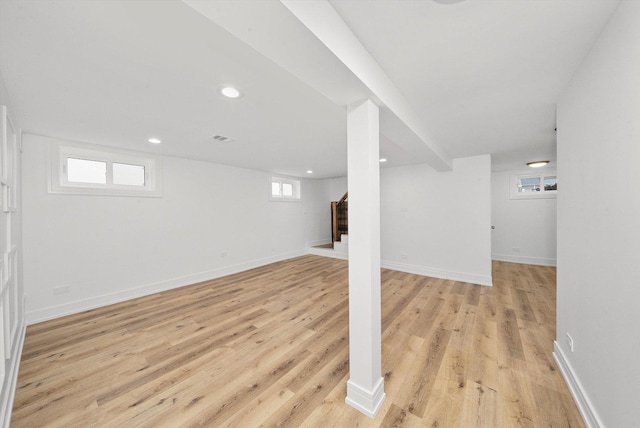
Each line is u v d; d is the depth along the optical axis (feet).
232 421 4.68
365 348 4.86
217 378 5.88
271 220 18.45
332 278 14.46
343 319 9.07
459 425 4.53
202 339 7.66
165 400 5.21
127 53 4.28
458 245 13.78
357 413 4.83
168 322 8.86
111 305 10.44
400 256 16.06
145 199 11.78
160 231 12.30
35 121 7.50
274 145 10.75
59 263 9.37
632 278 3.21
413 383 5.64
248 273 15.66
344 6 3.38
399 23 3.70
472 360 6.44
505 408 4.88
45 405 5.08
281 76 5.06
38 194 8.95
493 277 14.20
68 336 7.86
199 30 3.64
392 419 4.69
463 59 4.63
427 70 4.99
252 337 7.79
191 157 13.06
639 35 2.99
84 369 6.23
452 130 8.79
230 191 15.61
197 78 5.15
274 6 2.57
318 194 22.88
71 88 5.50
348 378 5.88
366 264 4.81
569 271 5.41
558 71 5.01
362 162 4.85
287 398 5.24
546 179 16.78
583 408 4.58
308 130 8.68
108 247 10.61
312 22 2.98
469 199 13.41
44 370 6.20
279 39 3.12
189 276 13.42
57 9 3.22
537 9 3.44
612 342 3.69
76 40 3.90
